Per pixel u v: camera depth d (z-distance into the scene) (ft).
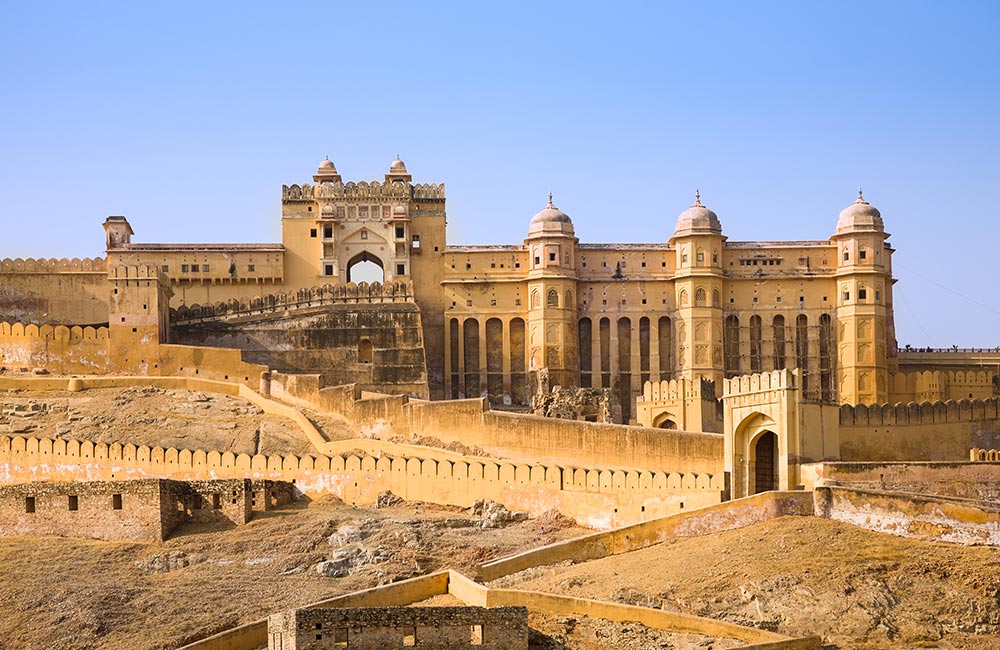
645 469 289.12
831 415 259.80
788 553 222.69
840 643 198.70
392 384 412.36
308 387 366.84
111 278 389.39
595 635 201.77
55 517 272.31
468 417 325.42
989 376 404.36
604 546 238.89
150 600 236.43
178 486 276.21
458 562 247.70
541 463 290.56
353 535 263.29
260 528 272.31
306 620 183.83
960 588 208.33
